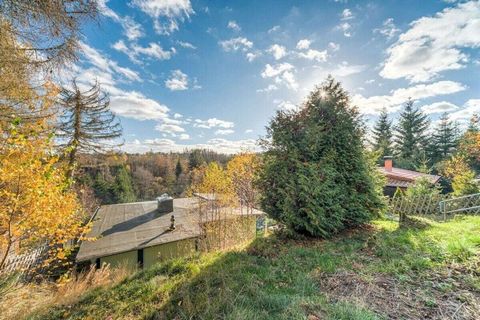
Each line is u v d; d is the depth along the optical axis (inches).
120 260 378.0
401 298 90.6
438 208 334.0
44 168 161.9
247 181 647.1
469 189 466.3
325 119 207.0
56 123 255.1
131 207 627.2
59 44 142.9
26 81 165.5
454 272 107.9
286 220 185.0
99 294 130.6
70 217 210.2
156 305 103.7
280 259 143.2
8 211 153.9
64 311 116.3
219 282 115.5
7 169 142.5
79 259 340.8
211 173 713.6
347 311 79.0
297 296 93.5
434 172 1055.6
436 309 81.9
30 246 195.9
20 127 165.6
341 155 201.5
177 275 136.1
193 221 495.2
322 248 159.0
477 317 76.0
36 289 193.9
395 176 563.8
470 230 165.9
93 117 536.7
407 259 125.4
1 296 158.9
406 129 1207.6
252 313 81.3
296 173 186.9
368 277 109.7
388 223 222.7
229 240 404.8
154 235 431.8
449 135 1150.3
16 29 131.0
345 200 196.1
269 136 208.8
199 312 88.8
